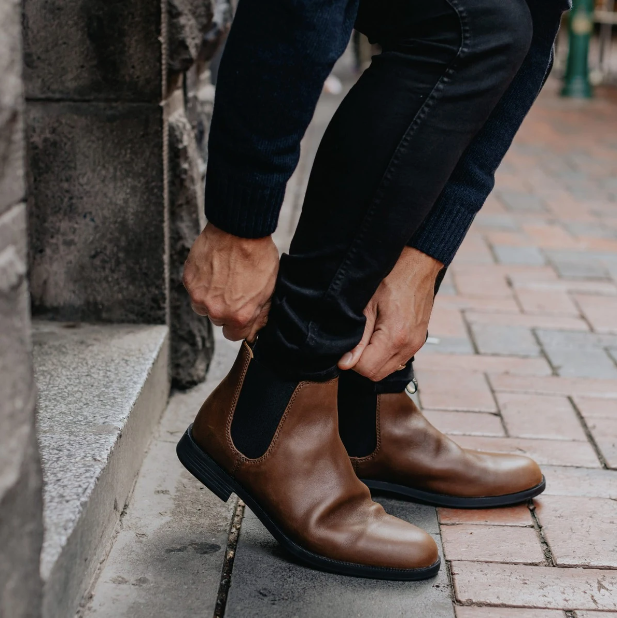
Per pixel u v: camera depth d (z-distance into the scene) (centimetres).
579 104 646
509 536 141
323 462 126
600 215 358
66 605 104
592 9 661
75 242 173
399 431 145
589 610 122
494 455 151
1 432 75
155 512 141
